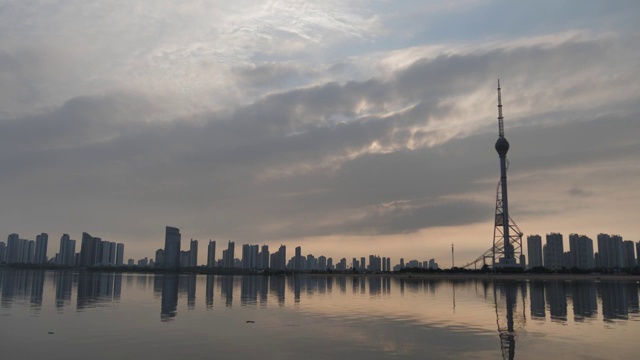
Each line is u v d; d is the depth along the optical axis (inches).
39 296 3535.9
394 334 1882.4
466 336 1844.2
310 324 2151.8
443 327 2084.2
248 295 4055.1
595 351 1574.8
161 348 1567.4
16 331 1877.5
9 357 1438.2
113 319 2242.9
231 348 1578.5
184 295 3907.5
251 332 1900.8
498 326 2128.4
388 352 1540.4
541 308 2977.4
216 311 2664.9
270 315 2493.8
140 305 2940.5
